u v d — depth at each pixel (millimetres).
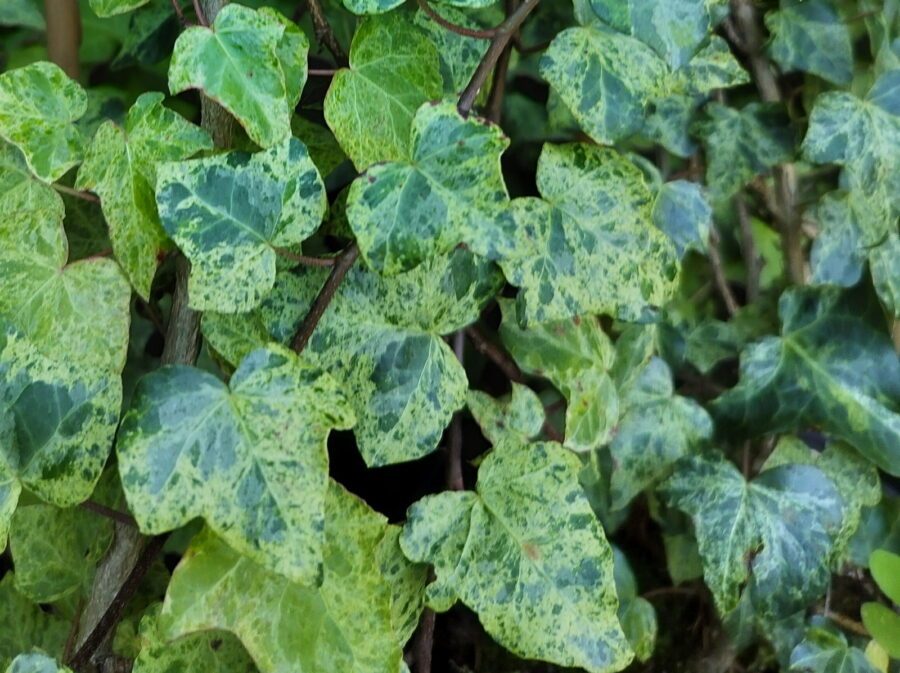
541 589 390
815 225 492
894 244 458
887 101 451
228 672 386
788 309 464
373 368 384
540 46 419
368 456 384
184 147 373
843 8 468
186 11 460
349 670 368
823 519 442
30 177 384
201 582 363
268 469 351
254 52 364
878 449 453
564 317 399
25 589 406
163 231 375
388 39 388
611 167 405
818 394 460
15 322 368
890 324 473
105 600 389
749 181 466
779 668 482
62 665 368
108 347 374
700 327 496
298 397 356
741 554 439
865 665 449
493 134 367
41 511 407
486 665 480
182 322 391
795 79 488
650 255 406
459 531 391
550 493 395
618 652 388
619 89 401
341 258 372
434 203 364
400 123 388
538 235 397
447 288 388
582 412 422
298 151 365
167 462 348
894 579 429
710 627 484
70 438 362
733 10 470
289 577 348
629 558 505
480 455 418
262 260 362
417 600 396
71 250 428
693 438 458
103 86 513
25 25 521
